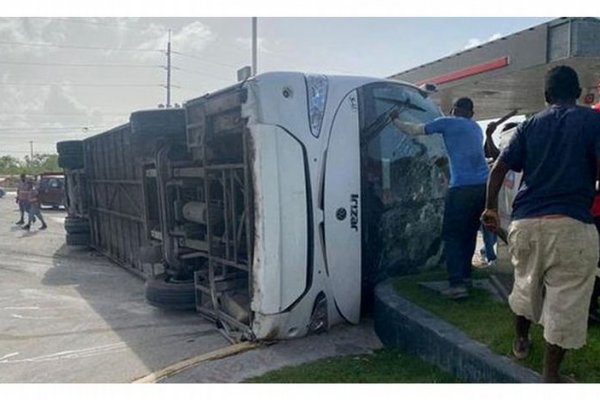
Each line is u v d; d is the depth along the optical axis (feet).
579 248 8.69
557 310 8.81
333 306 15.67
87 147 36.45
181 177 19.65
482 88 41.29
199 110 17.70
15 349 16.74
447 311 13.66
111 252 33.24
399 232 17.44
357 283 16.03
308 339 15.10
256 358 13.84
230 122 16.12
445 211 14.88
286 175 14.56
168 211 20.40
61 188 80.12
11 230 52.11
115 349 16.44
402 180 17.47
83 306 22.15
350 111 15.96
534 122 9.56
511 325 12.30
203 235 19.36
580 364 10.05
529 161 9.48
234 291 17.33
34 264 32.91
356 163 15.93
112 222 32.42
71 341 17.43
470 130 14.56
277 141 14.46
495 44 36.17
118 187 30.19
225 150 17.54
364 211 16.30
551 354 9.14
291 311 14.82
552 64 32.30
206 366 13.51
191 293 19.80
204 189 18.13
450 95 44.93
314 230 15.08
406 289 15.84
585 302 8.76
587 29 30.09
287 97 14.76
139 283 26.94
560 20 30.94
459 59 39.73
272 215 14.44
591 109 9.33
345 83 16.12
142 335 17.79
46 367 15.03
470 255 15.10
